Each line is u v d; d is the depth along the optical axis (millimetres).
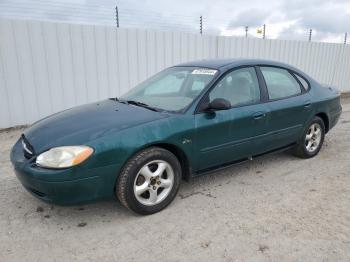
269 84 4520
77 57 7738
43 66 7367
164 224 3307
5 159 5238
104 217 3453
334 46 14031
